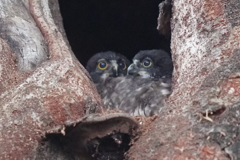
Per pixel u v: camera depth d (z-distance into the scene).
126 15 11.63
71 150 3.96
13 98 4.16
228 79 3.74
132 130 3.72
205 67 4.09
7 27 5.81
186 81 4.23
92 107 4.48
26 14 6.61
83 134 3.76
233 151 3.21
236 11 4.49
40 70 4.77
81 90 4.63
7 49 5.23
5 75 4.70
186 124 3.53
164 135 3.56
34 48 5.62
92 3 11.24
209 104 3.59
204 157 3.24
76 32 12.17
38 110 3.96
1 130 3.73
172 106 3.94
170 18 6.42
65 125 3.58
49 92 4.27
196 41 4.67
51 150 3.83
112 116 3.57
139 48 12.34
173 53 5.41
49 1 7.93
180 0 5.43
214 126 3.40
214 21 4.55
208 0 4.76
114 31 12.23
